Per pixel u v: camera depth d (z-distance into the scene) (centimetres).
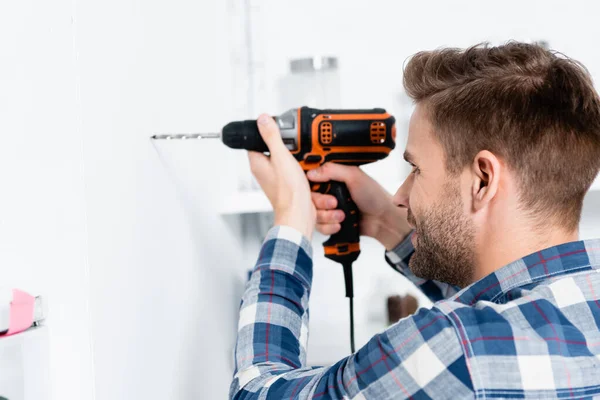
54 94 55
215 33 104
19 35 54
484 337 54
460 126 66
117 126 62
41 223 55
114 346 60
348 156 92
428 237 71
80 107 55
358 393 58
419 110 72
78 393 56
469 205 67
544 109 63
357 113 90
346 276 99
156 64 74
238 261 116
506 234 66
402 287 128
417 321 57
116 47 63
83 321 56
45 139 55
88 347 56
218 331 98
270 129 84
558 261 61
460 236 69
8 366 51
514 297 61
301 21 126
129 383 63
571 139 63
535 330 55
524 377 54
